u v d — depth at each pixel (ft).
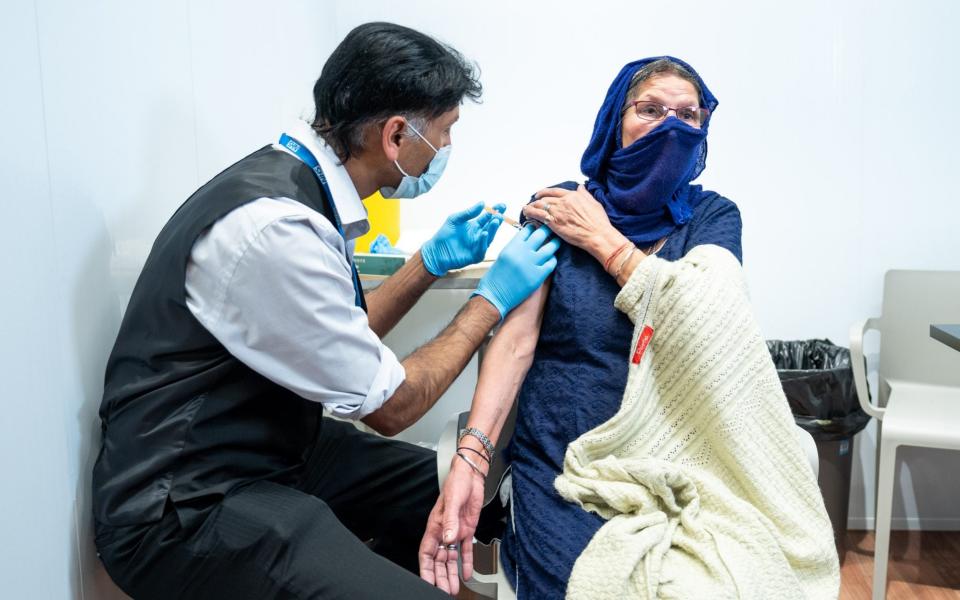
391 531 5.17
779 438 3.94
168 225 3.96
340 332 3.69
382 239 6.43
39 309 3.40
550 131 8.03
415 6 7.97
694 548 3.56
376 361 3.89
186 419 3.67
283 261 3.52
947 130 7.68
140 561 3.67
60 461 3.59
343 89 4.00
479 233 5.26
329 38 8.08
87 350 3.84
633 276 4.14
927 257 7.91
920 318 7.65
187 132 4.88
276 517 3.60
